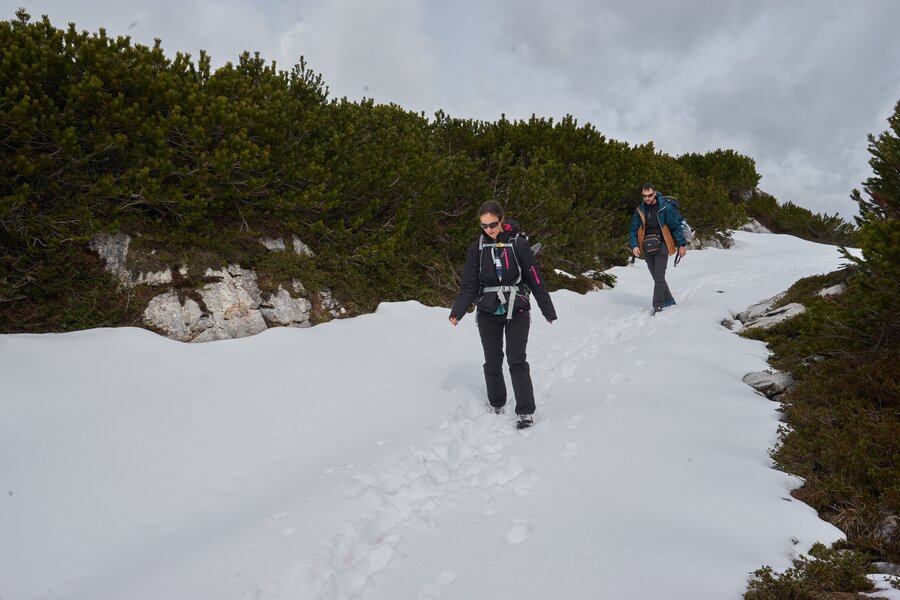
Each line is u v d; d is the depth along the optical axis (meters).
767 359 5.27
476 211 8.00
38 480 2.93
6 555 2.47
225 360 4.50
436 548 2.39
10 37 4.49
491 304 3.85
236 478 3.27
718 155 21.52
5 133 4.34
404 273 7.08
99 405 3.59
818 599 1.94
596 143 12.27
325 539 2.52
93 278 4.70
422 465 3.30
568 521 2.50
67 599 2.25
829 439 3.10
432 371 5.12
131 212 5.08
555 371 5.18
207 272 5.14
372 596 2.10
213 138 5.57
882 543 2.36
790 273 10.27
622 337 6.49
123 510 2.86
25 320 4.31
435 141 9.32
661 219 7.40
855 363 3.90
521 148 11.46
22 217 4.42
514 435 3.73
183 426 3.62
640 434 3.46
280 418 3.93
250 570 2.32
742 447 3.35
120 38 5.13
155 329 4.68
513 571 2.16
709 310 7.18
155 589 2.23
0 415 3.29
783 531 2.46
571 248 10.04
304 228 6.31
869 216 3.88
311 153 6.22
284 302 5.55
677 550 2.23
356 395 4.43
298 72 7.30
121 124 4.80
